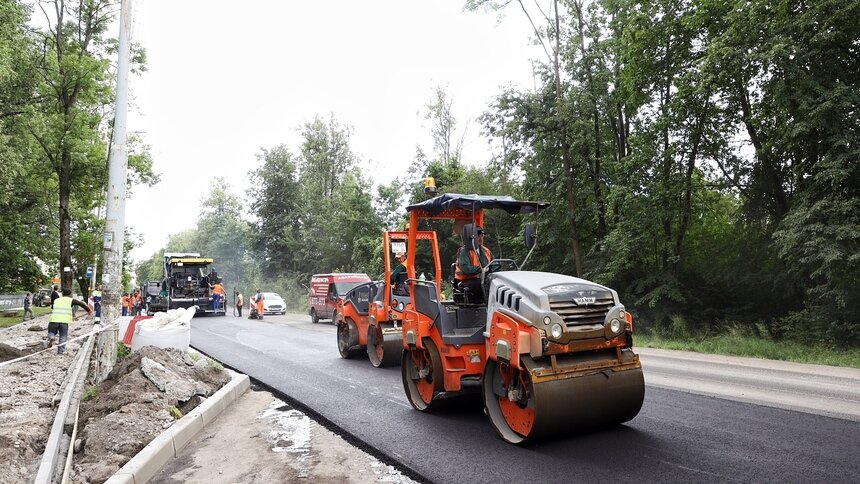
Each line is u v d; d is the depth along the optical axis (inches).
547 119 831.7
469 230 279.6
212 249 2598.4
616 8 824.3
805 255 541.0
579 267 836.6
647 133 745.0
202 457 217.5
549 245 889.5
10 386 361.4
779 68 569.0
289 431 252.4
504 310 225.8
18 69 831.1
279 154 2021.4
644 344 624.7
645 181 742.5
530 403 211.5
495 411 233.5
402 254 448.1
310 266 1793.8
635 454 201.2
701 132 714.8
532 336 209.3
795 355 491.8
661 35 738.2
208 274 1261.1
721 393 310.8
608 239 751.7
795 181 645.9
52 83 957.2
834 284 533.3
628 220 743.1
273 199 2004.2
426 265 780.0
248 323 989.8
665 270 750.5
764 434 223.9
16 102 850.8
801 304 647.1
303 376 394.9
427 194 317.4
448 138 1472.7
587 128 828.6
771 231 681.6
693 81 671.1
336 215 1644.9
